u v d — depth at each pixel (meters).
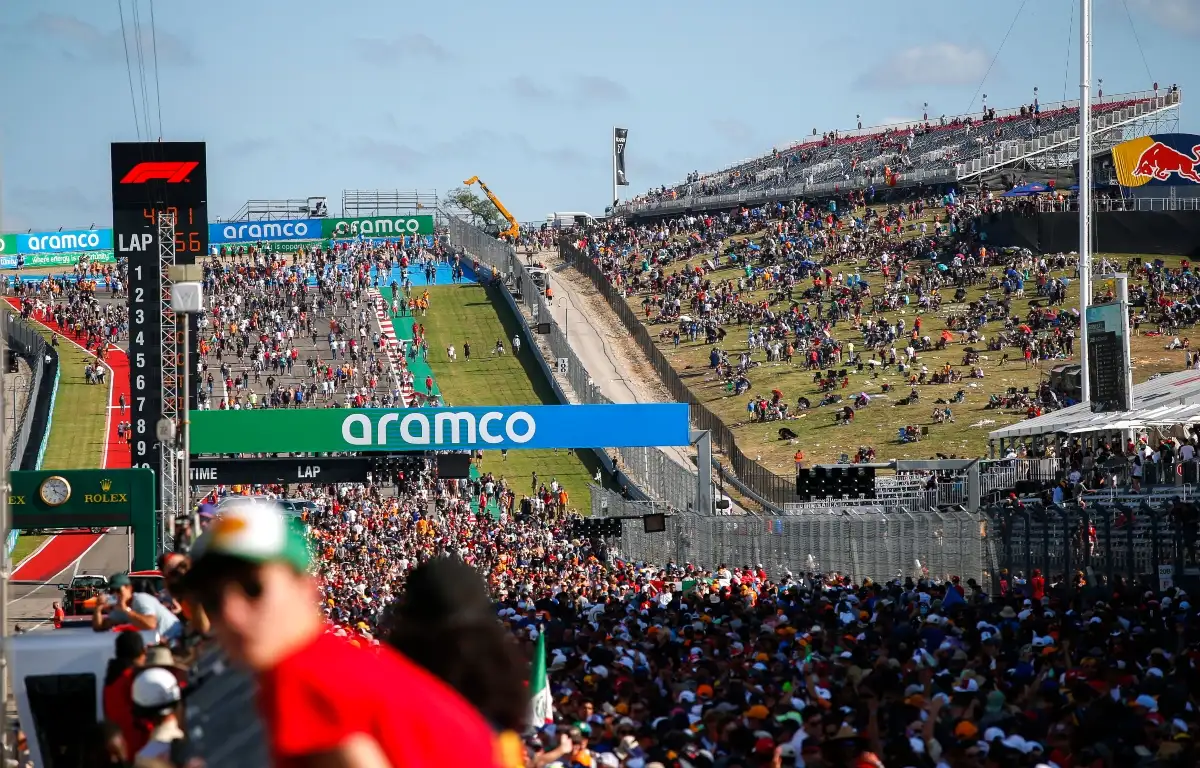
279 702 7.01
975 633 47.75
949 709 34.81
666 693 40.59
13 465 195.25
